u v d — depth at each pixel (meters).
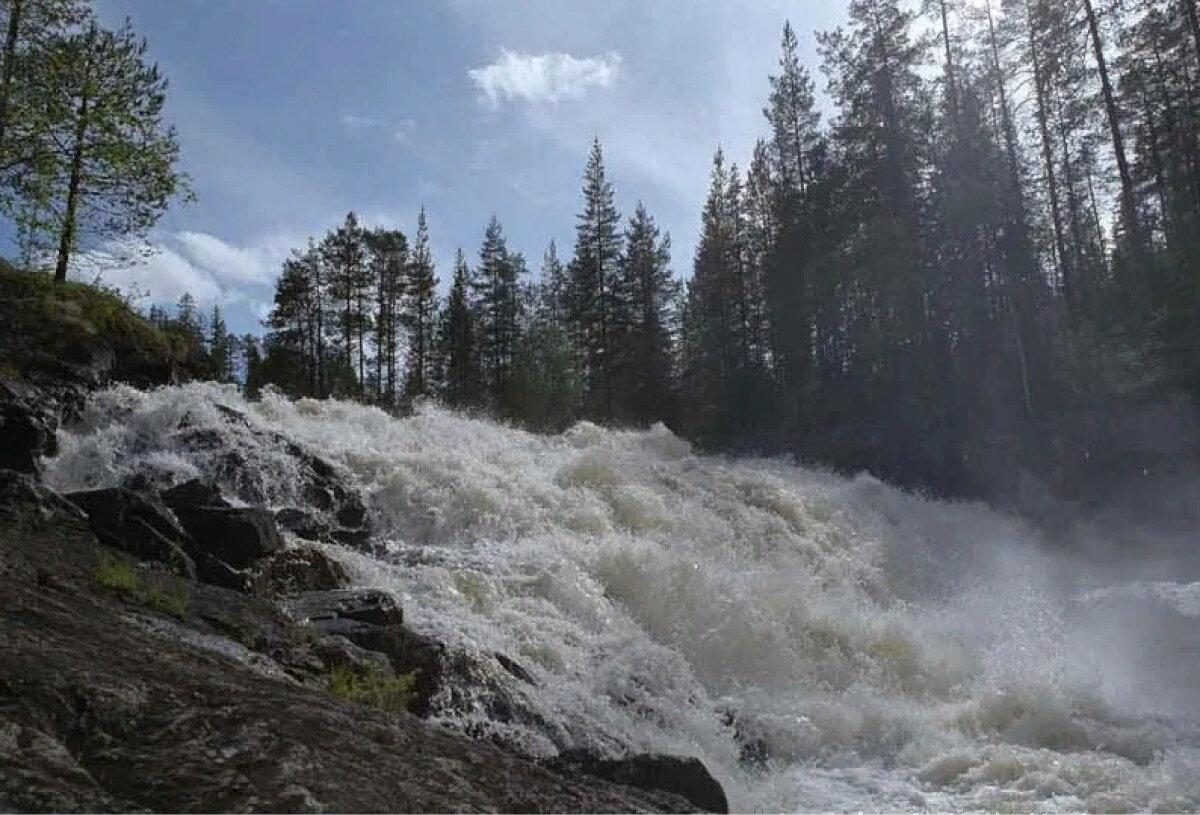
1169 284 28.02
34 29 16.23
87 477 11.12
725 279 48.28
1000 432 28.88
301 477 12.52
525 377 48.25
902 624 13.36
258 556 8.99
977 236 33.31
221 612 7.05
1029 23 33.25
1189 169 33.25
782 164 43.19
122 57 16.83
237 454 12.21
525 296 66.31
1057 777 8.21
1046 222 37.03
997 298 33.94
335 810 3.39
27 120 15.44
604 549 12.38
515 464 16.17
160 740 3.56
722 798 6.16
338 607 8.14
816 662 11.67
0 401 10.33
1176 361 26.45
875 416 34.69
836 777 8.46
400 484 13.39
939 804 7.65
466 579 10.31
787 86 43.25
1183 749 9.16
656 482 17.45
